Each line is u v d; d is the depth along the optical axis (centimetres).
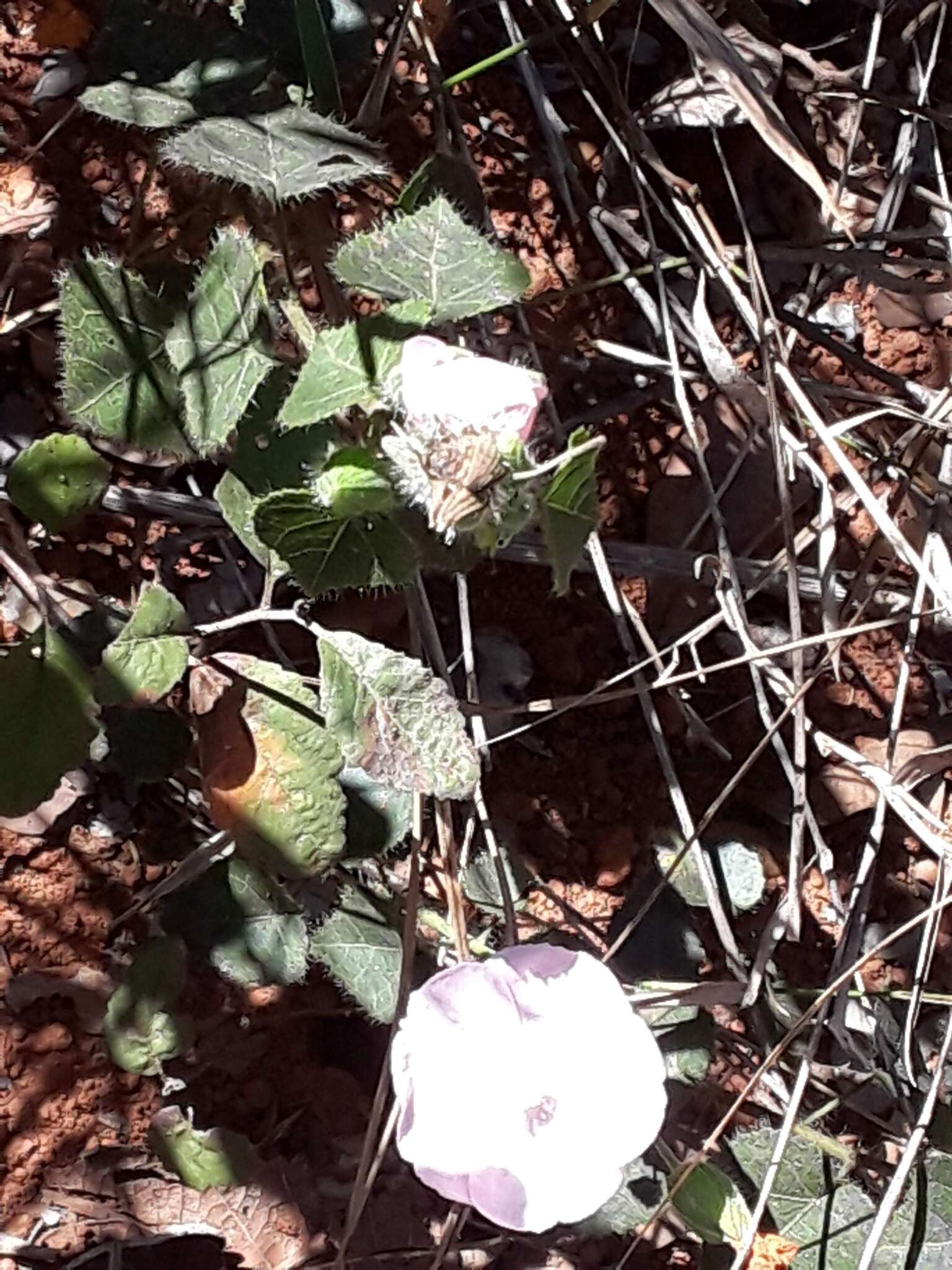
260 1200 31
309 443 24
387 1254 31
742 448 33
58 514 25
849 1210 29
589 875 33
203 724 25
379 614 32
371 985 28
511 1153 22
